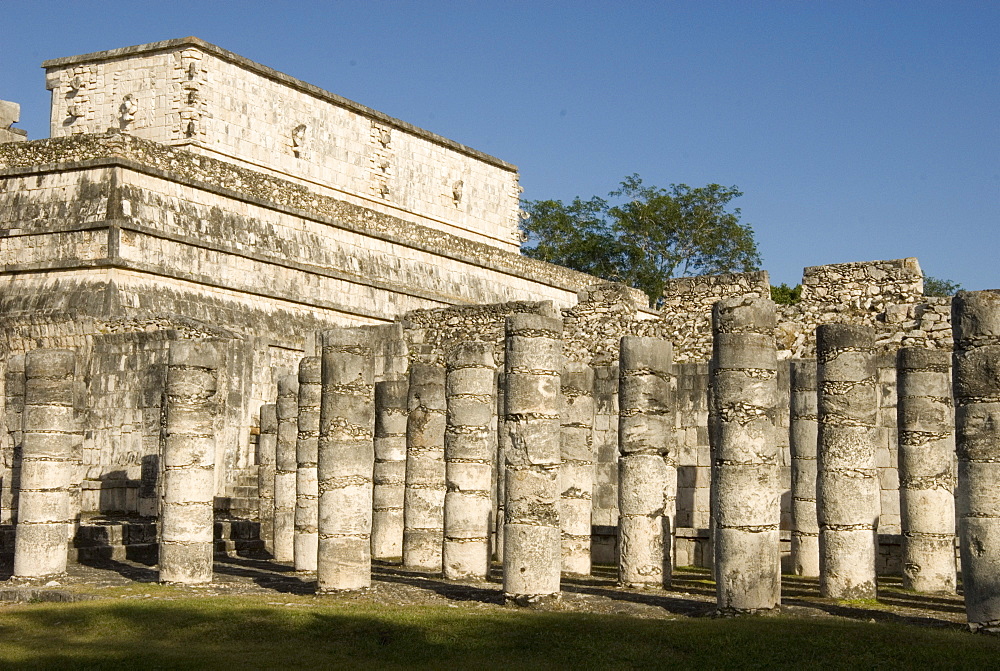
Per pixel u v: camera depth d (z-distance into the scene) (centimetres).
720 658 1416
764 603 1739
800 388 2350
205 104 4159
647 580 2106
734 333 1819
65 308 3412
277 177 4266
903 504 2181
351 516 1969
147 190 3638
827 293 3125
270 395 3428
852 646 1441
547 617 1675
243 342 3334
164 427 2209
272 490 2886
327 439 1991
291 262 3991
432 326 3816
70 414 2298
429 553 2447
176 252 3653
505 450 1909
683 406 3123
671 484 2291
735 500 1762
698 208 6481
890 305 3011
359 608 1780
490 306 3703
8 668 1448
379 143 4856
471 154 5366
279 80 4441
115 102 4250
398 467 2683
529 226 6738
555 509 1883
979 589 1582
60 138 3675
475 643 1527
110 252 3472
